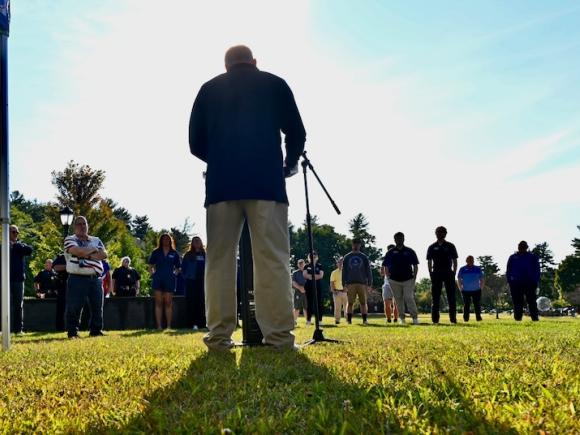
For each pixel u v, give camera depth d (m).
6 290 5.39
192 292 11.66
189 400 2.35
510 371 2.79
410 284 12.31
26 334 10.31
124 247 41.94
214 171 4.31
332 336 6.07
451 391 2.29
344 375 2.82
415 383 2.55
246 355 3.93
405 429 1.75
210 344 4.33
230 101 4.38
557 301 80.62
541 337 5.02
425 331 6.99
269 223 4.25
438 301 12.20
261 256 4.28
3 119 5.45
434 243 12.26
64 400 2.44
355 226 89.75
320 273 12.43
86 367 3.53
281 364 3.30
